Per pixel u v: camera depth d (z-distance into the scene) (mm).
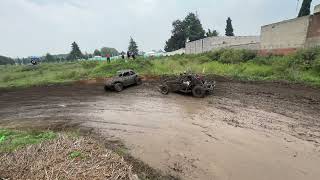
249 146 8172
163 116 11906
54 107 14883
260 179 6434
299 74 16875
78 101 16031
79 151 7082
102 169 6008
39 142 7996
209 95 15047
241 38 42875
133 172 6695
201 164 7328
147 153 8242
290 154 7484
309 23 21094
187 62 30047
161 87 16438
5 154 6988
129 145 8953
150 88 18484
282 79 16891
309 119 9945
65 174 5711
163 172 7027
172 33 83875
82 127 11156
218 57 28906
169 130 10094
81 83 22344
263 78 17828
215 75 20828
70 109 14242
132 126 10875
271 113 10992
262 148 7969
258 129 9438
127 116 12312
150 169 7195
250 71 20094
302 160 7133
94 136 10008
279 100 12727
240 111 11633
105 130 10617
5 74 34250
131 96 16453
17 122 12422
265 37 27234
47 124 11781
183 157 7816
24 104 16141
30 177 5641
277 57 22578
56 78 25000
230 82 18000
